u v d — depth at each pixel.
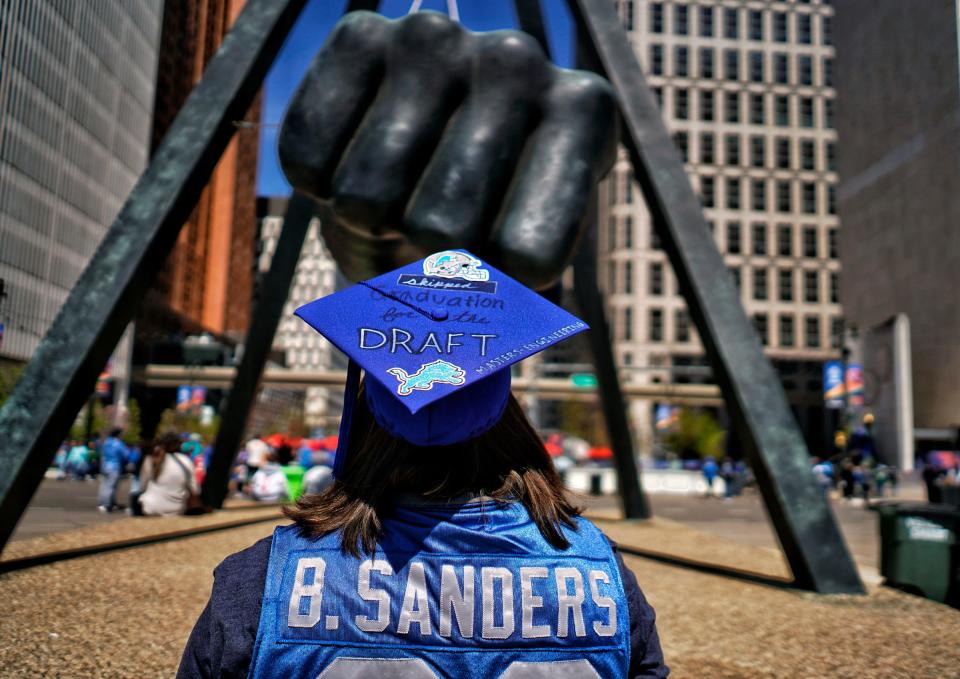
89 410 37.09
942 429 47.00
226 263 93.75
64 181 43.00
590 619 1.20
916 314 48.53
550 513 1.29
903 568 7.36
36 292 40.28
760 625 5.81
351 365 1.28
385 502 1.26
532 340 1.27
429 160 8.02
